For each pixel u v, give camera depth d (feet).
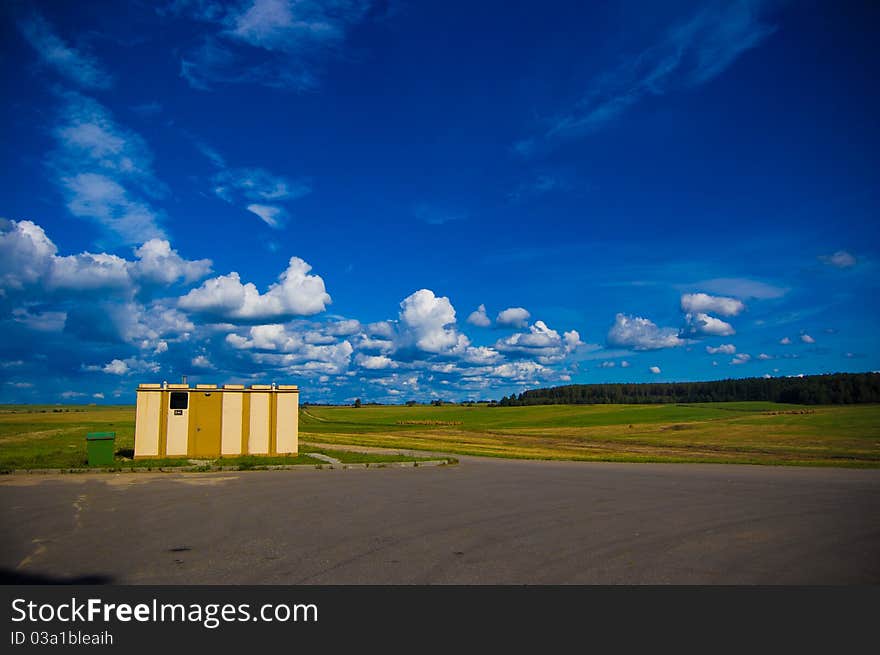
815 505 48.01
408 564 28.86
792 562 29.84
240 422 90.89
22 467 68.64
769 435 204.13
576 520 40.32
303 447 116.47
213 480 62.23
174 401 88.22
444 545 32.65
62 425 225.56
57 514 41.27
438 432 252.83
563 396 525.34
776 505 47.91
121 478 63.36
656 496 52.90
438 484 60.95
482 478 67.56
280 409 93.35
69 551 30.86
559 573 27.71
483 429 277.85
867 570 28.58
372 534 35.29
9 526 37.06
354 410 504.84
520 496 52.26
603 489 57.88
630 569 28.43
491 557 30.25
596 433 239.91
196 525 37.60
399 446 138.72
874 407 306.35
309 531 35.99
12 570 27.76
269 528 36.81
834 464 96.02
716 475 74.28
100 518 39.81
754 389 431.43
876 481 68.08
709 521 40.29
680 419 292.61
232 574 27.20
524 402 511.40
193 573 27.32
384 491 54.75
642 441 198.18
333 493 52.95
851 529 37.83
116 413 423.64
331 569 27.99
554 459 106.63
